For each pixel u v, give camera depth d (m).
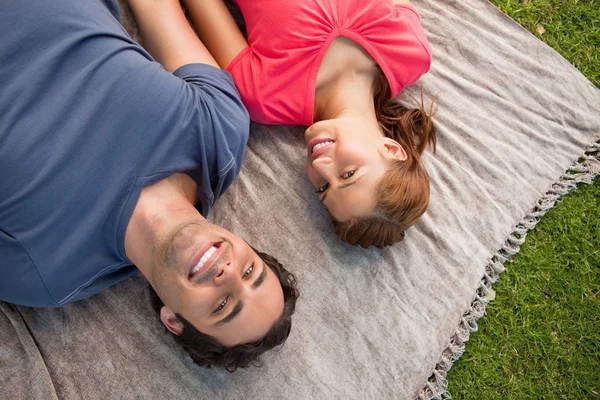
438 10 2.28
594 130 2.25
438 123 2.17
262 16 1.84
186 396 1.84
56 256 1.53
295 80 1.83
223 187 1.81
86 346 1.83
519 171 2.19
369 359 1.96
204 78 1.72
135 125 1.54
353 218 1.80
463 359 2.06
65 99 1.50
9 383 1.74
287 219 2.03
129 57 1.58
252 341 1.55
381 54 1.86
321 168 1.74
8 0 1.47
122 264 1.67
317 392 1.91
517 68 2.26
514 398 2.07
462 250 2.09
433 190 2.12
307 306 1.97
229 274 1.39
